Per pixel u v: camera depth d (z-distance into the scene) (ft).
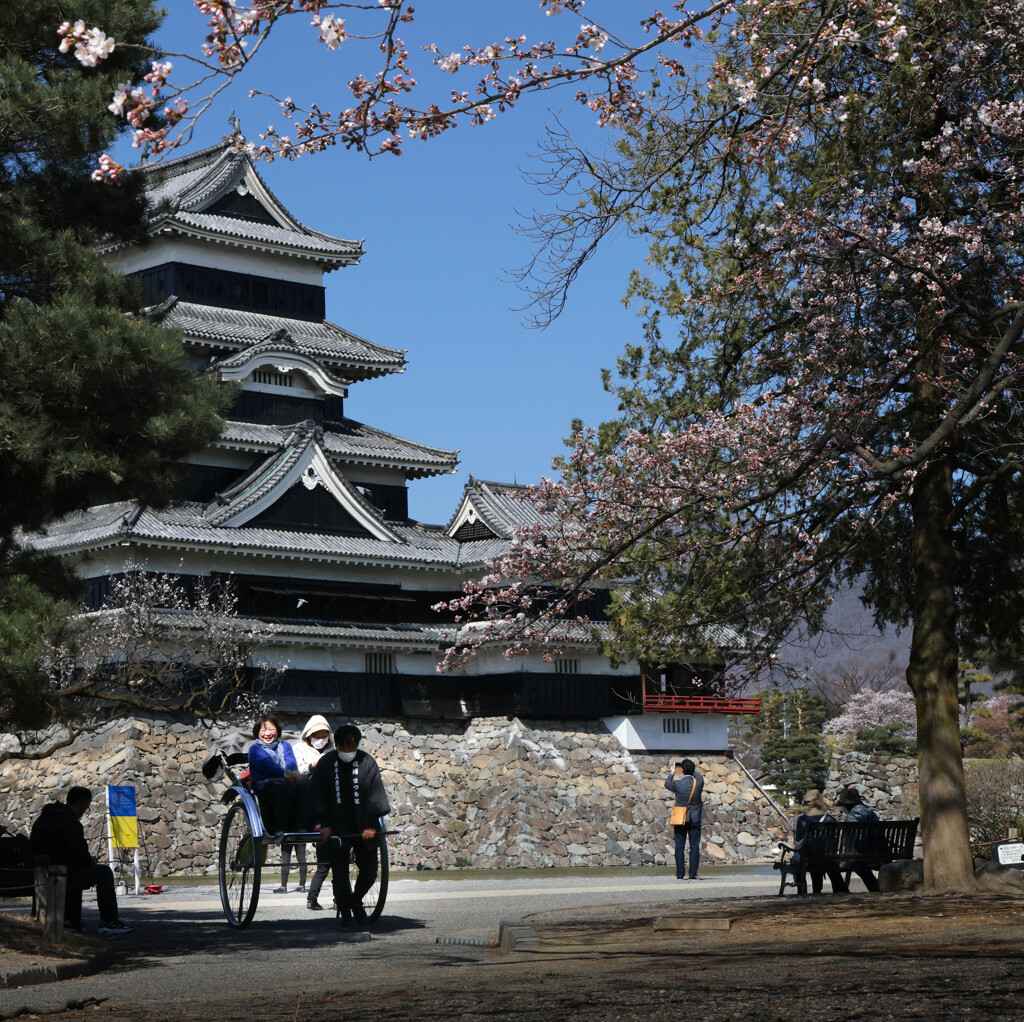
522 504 164.25
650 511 56.24
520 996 24.88
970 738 204.33
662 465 55.42
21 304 40.70
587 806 148.46
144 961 37.19
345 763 45.62
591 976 28.19
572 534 58.90
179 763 129.39
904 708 242.58
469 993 25.84
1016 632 65.00
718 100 44.37
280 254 169.68
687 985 25.59
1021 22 48.42
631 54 29.53
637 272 57.62
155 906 63.52
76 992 30.37
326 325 173.37
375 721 149.48
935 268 49.34
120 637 117.08
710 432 54.39
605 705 157.07
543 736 152.46
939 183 51.29
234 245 164.45
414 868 136.15
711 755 164.86
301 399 161.68
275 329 163.94
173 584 133.69
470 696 157.28
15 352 39.22
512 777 147.02
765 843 157.58
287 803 46.09
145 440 42.73
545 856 140.26
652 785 156.15
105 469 41.14
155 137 23.18
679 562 58.49
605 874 106.83
